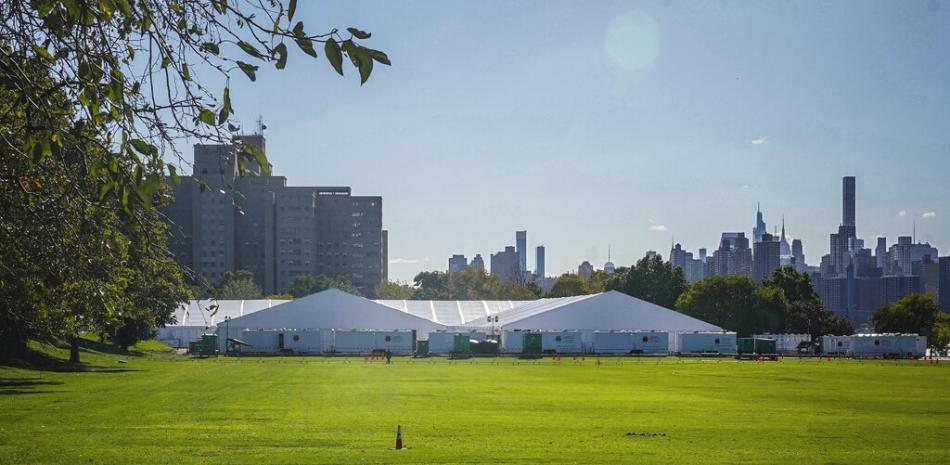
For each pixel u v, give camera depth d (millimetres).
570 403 44625
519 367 84625
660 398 48562
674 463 24516
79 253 9508
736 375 72812
